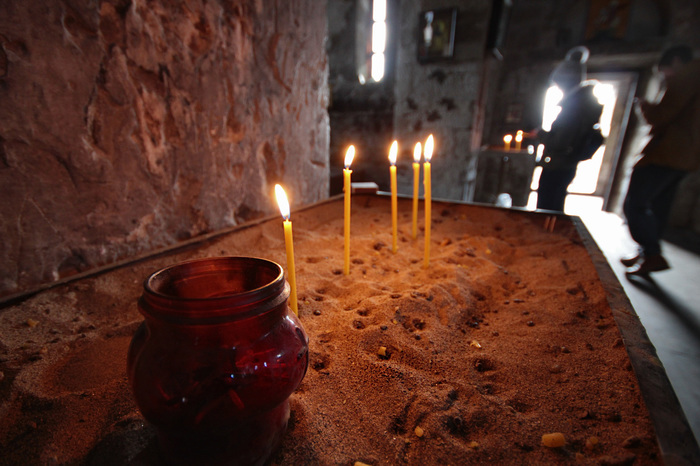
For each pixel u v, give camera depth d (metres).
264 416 0.50
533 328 0.98
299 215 2.00
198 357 0.44
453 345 0.90
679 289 2.81
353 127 5.44
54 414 0.62
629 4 4.54
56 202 1.10
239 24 1.64
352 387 0.71
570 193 7.38
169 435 0.48
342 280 1.27
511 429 0.62
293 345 0.50
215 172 1.65
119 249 1.31
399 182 5.00
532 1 5.09
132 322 0.97
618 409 0.66
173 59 1.37
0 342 0.81
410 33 4.32
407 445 0.59
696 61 2.34
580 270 1.34
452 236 1.85
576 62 3.27
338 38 5.22
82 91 1.11
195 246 1.44
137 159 1.31
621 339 0.86
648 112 2.58
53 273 1.13
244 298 0.44
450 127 4.40
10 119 0.96
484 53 4.09
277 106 1.98
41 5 0.97
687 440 0.54
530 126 5.50
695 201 4.48
